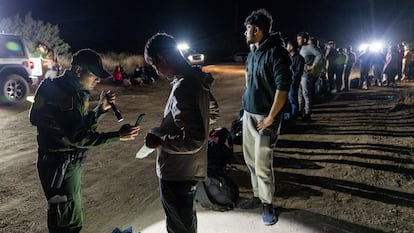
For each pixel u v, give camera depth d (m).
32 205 4.17
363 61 13.78
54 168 2.64
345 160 5.42
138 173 5.15
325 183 4.62
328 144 6.25
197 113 2.35
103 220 3.86
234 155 5.67
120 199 4.34
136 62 22.09
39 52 11.53
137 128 2.76
